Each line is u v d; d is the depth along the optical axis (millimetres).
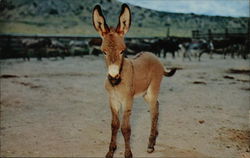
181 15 63375
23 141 4160
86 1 69812
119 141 4227
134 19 56125
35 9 60812
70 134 4496
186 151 3807
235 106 6387
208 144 4078
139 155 3670
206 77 10836
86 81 10000
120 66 3078
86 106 6461
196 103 6707
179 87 8859
